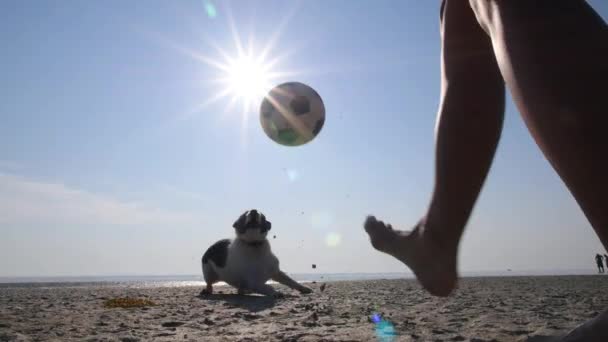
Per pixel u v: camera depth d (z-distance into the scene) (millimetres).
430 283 894
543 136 507
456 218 864
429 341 1431
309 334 1602
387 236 947
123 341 1569
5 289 6754
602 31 513
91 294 4734
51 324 2029
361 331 1668
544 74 503
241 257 4074
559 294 3727
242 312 2482
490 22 594
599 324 616
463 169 858
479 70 873
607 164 458
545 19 524
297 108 1549
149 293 4801
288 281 4340
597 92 478
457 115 870
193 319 2170
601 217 467
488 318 1986
